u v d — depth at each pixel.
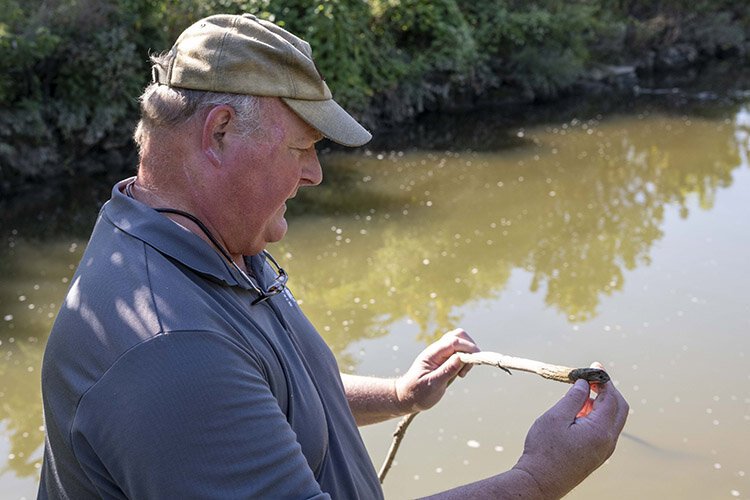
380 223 8.07
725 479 4.32
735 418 4.80
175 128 1.15
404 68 12.24
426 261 7.13
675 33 17.00
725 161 10.38
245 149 1.13
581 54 14.74
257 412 1.05
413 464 4.36
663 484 4.28
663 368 5.31
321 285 6.64
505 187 9.28
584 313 6.09
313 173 1.21
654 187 9.30
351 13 11.79
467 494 1.22
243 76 1.12
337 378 1.39
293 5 11.29
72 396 1.05
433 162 10.30
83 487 1.08
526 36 14.10
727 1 18.19
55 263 6.93
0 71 8.74
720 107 13.49
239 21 1.14
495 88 13.80
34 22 9.01
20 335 5.66
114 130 9.48
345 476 1.28
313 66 1.16
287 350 1.24
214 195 1.16
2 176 8.66
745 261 7.03
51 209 8.32
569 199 8.87
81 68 9.17
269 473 1.04
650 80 15.73
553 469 1.25
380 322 5.97
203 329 1.05
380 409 1.65
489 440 4.54
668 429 4.70
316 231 7.80
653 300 6.29
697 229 7.89
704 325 5.87
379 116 12.08
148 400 1.00
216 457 1.01
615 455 4.50
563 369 1.40
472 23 13.85
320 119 1.15
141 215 1.14
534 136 11.70
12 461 4.38
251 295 1.22
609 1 16.34
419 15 12.72
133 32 9.73
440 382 1.60
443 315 6.08
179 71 1.14
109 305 1.07
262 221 1.18
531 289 6.54
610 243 7.55
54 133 9.15
